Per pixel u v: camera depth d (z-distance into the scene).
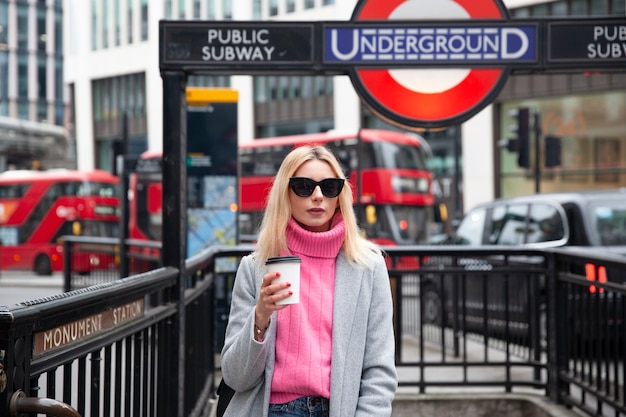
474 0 5.20
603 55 5.11
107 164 44.16
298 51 5.11
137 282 3.56
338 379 2.63
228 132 9.89
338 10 35.69
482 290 7.17
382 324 2.71
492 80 5.25
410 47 5.14
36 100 64.38
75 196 29.41
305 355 2.64
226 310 7.40
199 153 9.86
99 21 43.91
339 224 2.76
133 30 42.25
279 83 38.41
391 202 22.84
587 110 29.81
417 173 23.62
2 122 34.72
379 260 2.78
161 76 5.06
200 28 5.05
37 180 29.70
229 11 39.31
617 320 5.65
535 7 29.88
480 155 32.44
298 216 2.77
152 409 4.18
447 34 5.15
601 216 9.93
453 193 31.34
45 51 64.81
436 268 7.00
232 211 9.87
